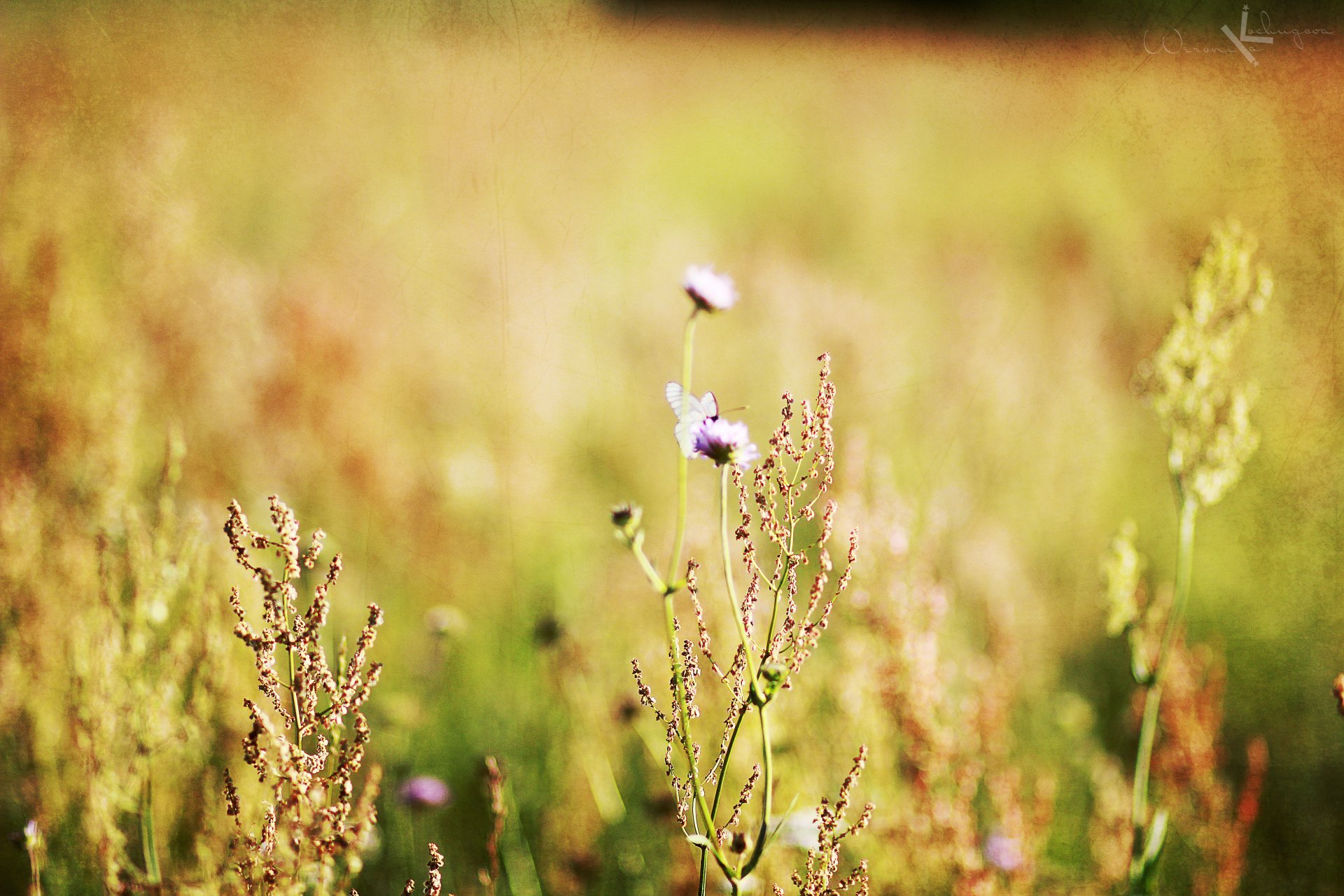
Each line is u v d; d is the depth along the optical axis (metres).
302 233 5.42
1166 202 5.94
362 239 5.18
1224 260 2.31
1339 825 2.80
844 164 7.55
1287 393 4.33
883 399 4.36
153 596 2.29
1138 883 2.19
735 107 7.84
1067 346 4.93
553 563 3.86
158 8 5.88
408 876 2.58
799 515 1.67
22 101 4.63
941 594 2.53
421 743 3.05
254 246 5.46
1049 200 6.55
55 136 4.46
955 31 7.93
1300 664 3.40
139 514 2.62
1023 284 5.82
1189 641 3.52
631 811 2.86
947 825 2.27
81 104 4.75
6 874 2.38
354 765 1.60
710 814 1.63
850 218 7.03
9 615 2.71
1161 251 5.77
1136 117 6.23
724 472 1.62
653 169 6.97
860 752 1.65
